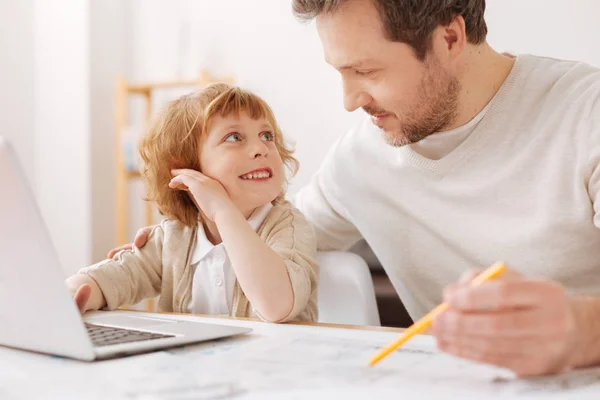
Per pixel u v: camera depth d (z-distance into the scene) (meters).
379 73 0.99
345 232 1.38
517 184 1.10
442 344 0.54
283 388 0.54
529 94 1.10
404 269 1.26
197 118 1.18
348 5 0.94
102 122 3.28
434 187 1.18
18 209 0.59
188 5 3.22
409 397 0.51
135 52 3.36
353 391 0.53
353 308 1.17
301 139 2.97
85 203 3.21
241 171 1.13
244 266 0.95
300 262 1.03
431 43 0.99
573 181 1.04
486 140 1.12
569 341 0.52
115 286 1.12
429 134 1.10
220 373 0.59
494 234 1.12
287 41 2.99
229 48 3.12
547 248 1.07
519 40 2.35
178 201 1.20
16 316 0.67
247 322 0.88
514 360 0.53
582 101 1.05
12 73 3.22
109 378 0.59
